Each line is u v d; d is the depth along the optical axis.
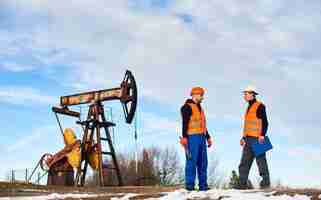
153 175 55.00
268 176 13.24
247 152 13.48
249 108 13.54
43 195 15.15
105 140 37.34
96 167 36.56
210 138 13.22
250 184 14.34
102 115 37.16
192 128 12.85
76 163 36.09
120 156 54.78
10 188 18.31
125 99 35.50
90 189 18.09
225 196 11.04
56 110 37.53
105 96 36.69
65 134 37.03
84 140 36.91
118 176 37.44
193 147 12.77
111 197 12.91
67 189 18.34
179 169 59.28
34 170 36.09
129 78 35.88
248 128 13.45
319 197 10.41
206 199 10.99
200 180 12.95
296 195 10.70
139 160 54.53
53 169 36.09
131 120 35.72
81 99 37.59
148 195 12.34
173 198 11.39
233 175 45.22
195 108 12.92
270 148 13.30
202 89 13.10
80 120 37.34
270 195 10.96
